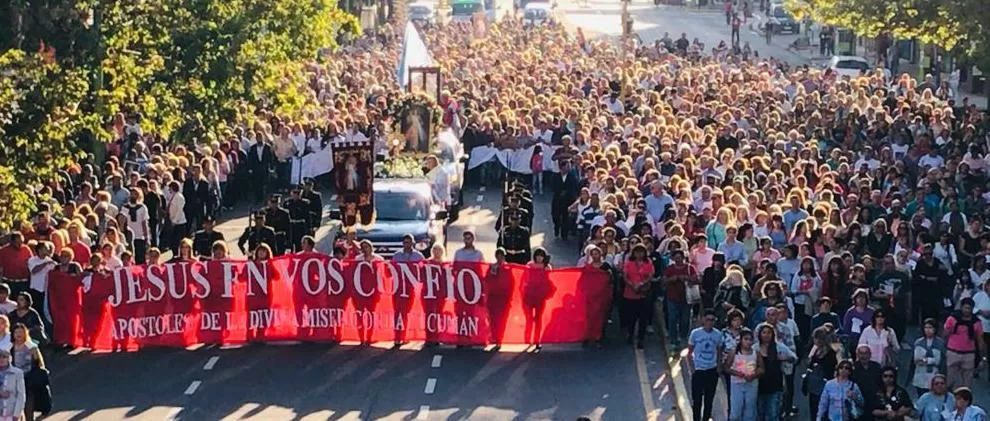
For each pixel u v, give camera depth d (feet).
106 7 116.98
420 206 114.11
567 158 128.57
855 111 147.13
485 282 94.73
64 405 82.69
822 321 79.92
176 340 94.32
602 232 97.45
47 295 92.89
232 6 138.00
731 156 122.11
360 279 95.04
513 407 83.66
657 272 96.22
